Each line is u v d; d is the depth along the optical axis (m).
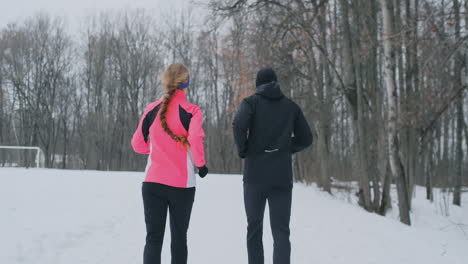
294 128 3.80
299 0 14.73
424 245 6.48
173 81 3.35
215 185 13.03
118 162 46.03
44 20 44.91
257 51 16.48
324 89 20.02
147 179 3.21
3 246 4.28
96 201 7.71
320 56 17.11
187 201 3.25
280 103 3.65
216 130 43.59
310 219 8.03
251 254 3.52
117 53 44.91
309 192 14.41
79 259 4.27
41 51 44.41
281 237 3.49
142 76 44.97
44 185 9.22
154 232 3.16
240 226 6.69
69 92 46.12
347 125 30.89
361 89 13.73
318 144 18.27
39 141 45.91
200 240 5.63
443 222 14.77
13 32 44.25
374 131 15.81
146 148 3.48
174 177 3.17
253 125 3.61
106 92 46.22
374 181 14.72
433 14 9.14
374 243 6.07
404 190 10.91
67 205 6.97
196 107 3.28
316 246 5.61
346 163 28.64
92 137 45.84
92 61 45.97
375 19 14.47
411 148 17.42
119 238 5.30
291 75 18.08
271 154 3.56
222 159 42.62
